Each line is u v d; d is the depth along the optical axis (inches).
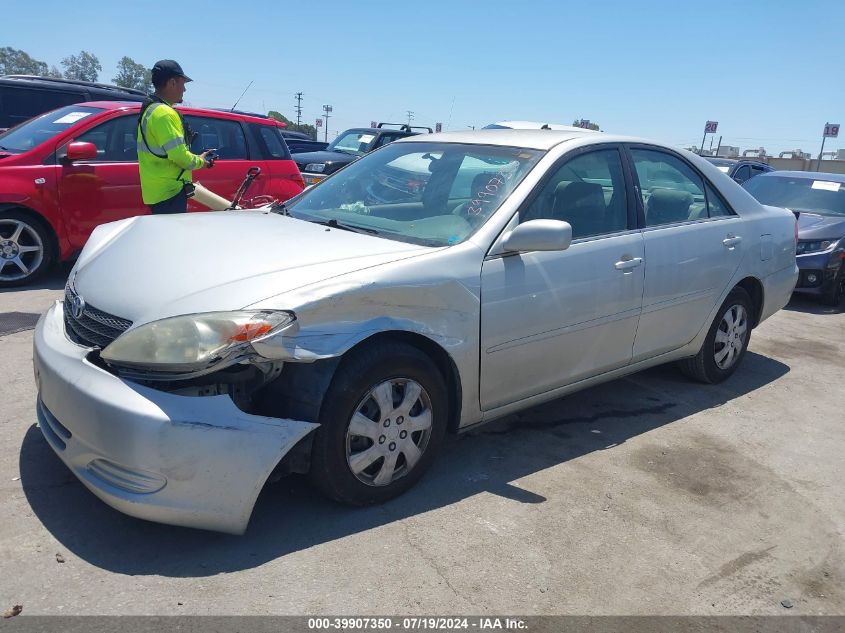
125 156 284.4
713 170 198.4
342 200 164.7
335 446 118.1
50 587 101.6
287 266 120.3
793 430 182.1
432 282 127.0
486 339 136.6
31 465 133.8
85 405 106.6
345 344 115.1
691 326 187.5
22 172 258.5
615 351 166.2
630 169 170.9
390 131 602.5
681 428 177.5
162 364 104.7
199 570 107.7
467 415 139.7
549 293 145.6
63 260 274.5
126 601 99.8
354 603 103.3
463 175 156.3
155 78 223.8
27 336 207.6
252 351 106.4
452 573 112.1
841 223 335.9
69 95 408.5
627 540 126.0
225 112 319.6
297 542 116.3
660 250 171.0
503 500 135.3
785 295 221.5
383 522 124.1
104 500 108.0
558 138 163.3
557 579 113.4
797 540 131.3
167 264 124.2
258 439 108.3
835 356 254.4
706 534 130.4
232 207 235.1
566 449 160.1
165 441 102.4
